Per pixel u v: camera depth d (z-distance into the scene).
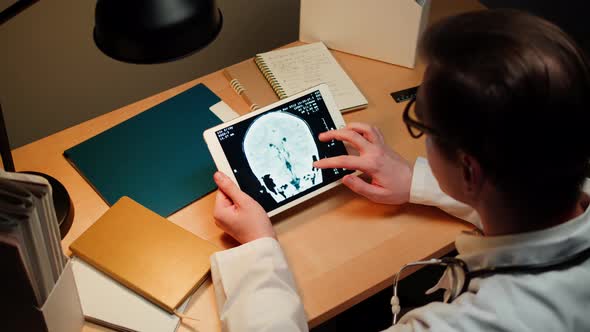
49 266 0.82
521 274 0.74
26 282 0.78
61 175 1.18
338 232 1.11
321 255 1.07
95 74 1.78
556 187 0.69
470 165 0.71
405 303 1.34
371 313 1.37
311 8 1.40
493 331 0.72
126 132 1.24
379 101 1.34
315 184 1.14
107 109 1.89
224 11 1.88
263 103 1.31
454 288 0.83
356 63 1.43
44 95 1.74
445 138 0.71
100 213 1.13
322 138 1.16
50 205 0.81
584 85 0.64
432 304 0.81
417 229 1.11
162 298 0.98
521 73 0.63
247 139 1.13
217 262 1.01
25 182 0.80
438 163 0.76
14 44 1.58
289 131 1.16
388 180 1.12
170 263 1.02
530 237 0.73
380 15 1.35
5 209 0.73
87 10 1.62
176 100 1.31
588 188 0.84
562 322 0.71
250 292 0.95
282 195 1.12
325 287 1.03
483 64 0.65
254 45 2.05
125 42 0.84
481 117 0.65
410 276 1.37
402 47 1.38
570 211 0.73
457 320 0.75
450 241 1.10
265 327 0.91
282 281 0.97
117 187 1.16
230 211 1.07
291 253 1.07
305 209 1.14
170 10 0.82
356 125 1.18
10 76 1.64
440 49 0.69
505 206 0.72
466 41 0.67
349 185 1.13
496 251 0.75
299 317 0.94
